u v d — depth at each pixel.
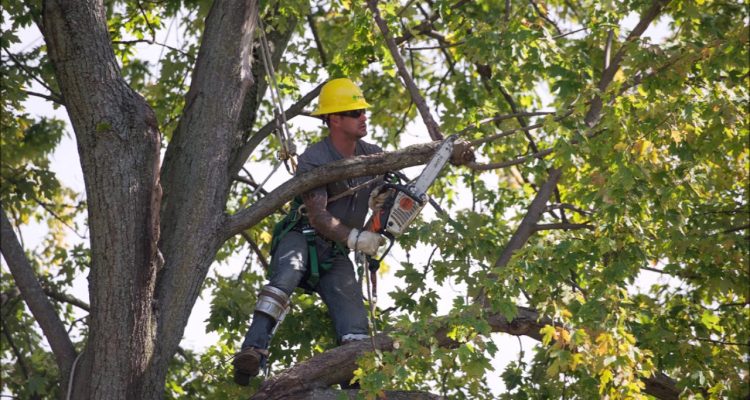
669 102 11.47
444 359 9.07
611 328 9.79
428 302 11.65
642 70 12.15
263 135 13.41
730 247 13.05
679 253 12.41
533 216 12.41
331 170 9.70
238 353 9.58
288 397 9.40
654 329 11.70
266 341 9.73
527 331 10.25
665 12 14.34
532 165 10.96
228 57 10.50
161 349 9.62
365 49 13.50
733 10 15.80
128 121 9.21
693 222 13.33
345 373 9.60
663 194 11.35
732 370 12.27
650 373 10.02
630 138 10.98
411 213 9.73
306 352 12.85
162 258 9.57
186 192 10.10
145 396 9.44
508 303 9.65
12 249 11.02
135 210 9.17
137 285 9.23
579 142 10.64
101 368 9.22
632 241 11.45
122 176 9.14
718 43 11.90
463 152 10.15
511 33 12.03
